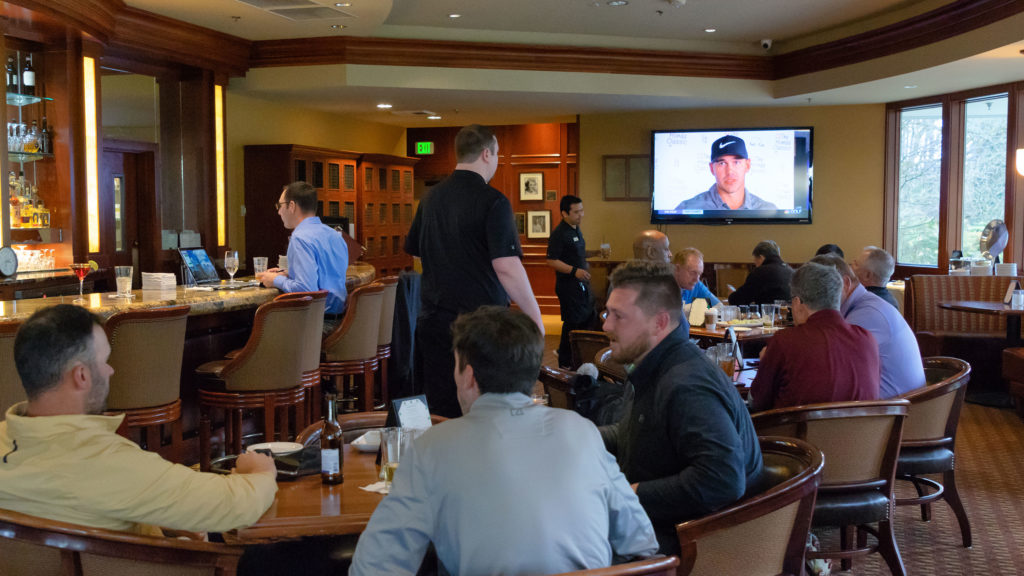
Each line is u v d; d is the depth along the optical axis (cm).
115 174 823
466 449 170
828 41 935
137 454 199
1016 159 848
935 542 397
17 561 190
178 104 862
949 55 775
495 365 177
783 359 323
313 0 717
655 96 981
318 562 261
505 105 1044
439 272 337
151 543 183
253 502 203
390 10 792
